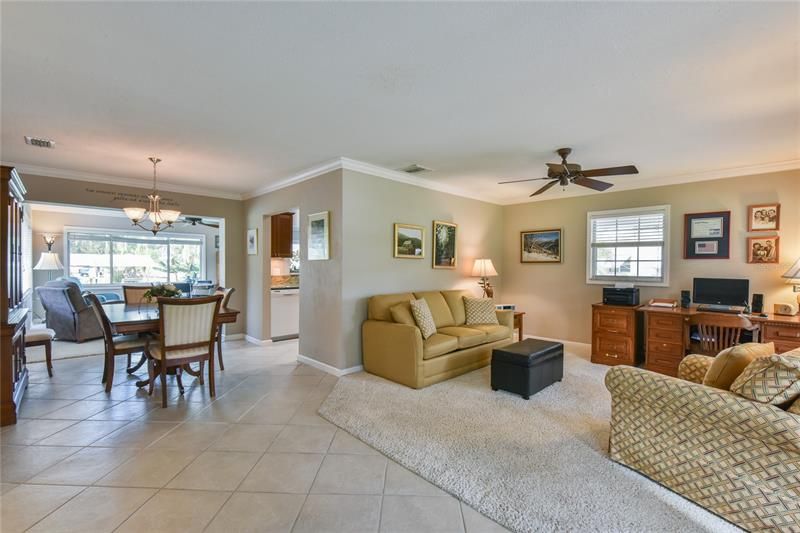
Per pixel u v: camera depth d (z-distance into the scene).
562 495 2.05
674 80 2.32
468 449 2.55
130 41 1.93
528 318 6.26
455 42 1.93
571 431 2.82
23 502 1.98
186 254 10.09
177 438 2.71
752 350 2.17
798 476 1.68
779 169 4.12
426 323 4.22
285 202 5.15
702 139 3.38
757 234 4.26
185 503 1.99
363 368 4.40
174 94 2.53
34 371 4.33
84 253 8.70
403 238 4.83
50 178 4.48
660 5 1.63
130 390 3.71
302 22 1.77
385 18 1.74
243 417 3.10
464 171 4.62
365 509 1.95
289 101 2.64
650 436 2.20
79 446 2.59
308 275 4.71
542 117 2.91
